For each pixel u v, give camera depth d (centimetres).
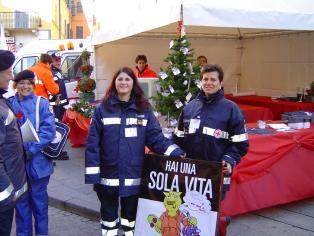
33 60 1116
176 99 474
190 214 328
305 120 532
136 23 593
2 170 280
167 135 439
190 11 474
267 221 479
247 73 997
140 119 345
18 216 416
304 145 505
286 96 877
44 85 725
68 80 1045
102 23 847
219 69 347
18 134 320
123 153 342
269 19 518
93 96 864
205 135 346
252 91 984
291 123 538
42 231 429
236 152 342
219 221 330
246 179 456
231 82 1009
